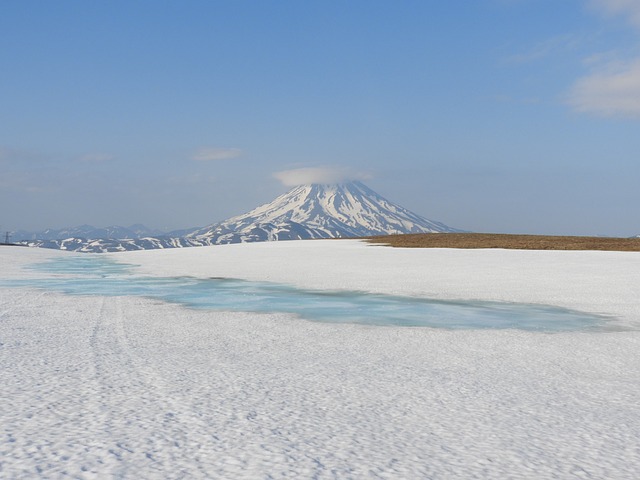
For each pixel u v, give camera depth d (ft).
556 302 69.21
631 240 231.50
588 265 130.31
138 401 23.24
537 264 134.62
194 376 28.48
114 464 16.29
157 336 42.37
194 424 20.31
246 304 66.23
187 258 186.39
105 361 31.83
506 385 28.04
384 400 24.61
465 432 20.22
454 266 130.93
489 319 55.11
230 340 41.27
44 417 20.63
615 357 36.40
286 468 16.35
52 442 17.98
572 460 17.52
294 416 21.74
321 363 33.04
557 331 47.98
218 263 154.81
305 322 52.11
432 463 17.07
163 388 25.64
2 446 17.52
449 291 81.15
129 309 60.44
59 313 55.88
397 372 30.83
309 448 18.12
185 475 15.65
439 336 44.73
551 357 36.24
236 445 18.22
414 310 61.57
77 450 17.33
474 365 33.27
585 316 57.62
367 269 124.88
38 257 202.90
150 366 30.76
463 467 16.79
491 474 16.28
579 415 22.72
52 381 26.50
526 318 56.03
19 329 44.68
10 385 25.54
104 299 70.54
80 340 39.52
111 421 20.36
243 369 30.71
